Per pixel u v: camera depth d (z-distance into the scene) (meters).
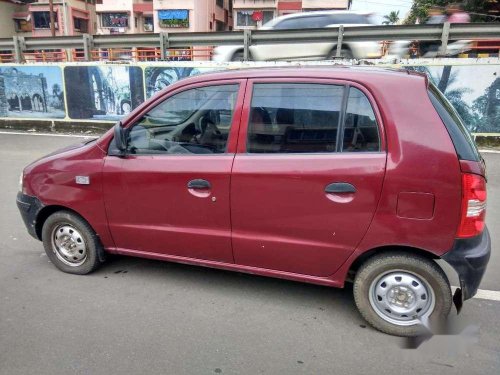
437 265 2.74
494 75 8.66
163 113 3.24
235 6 32.84
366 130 2.73
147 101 3.29
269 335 2.85
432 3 20.09
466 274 2.65
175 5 30.73
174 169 3.14
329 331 2.90
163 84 10.98
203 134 3.12
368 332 2.90
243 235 3.05
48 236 3.71
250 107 2.99
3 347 2.70
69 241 3.65
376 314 2.88
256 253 3.07
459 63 8.80
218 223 3.10
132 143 3.35
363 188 2.71
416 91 2.69
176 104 3.20
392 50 11.02
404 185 2.63
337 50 10.15
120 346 2.72
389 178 2.65
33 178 3.66
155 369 2.51
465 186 2.56
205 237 3.16
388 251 2.81
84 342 2.76
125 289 3.45
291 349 2.71
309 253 2.93
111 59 12.34
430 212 2.62
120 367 2.52
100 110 11.69
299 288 3.48
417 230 2.66
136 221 3.37
